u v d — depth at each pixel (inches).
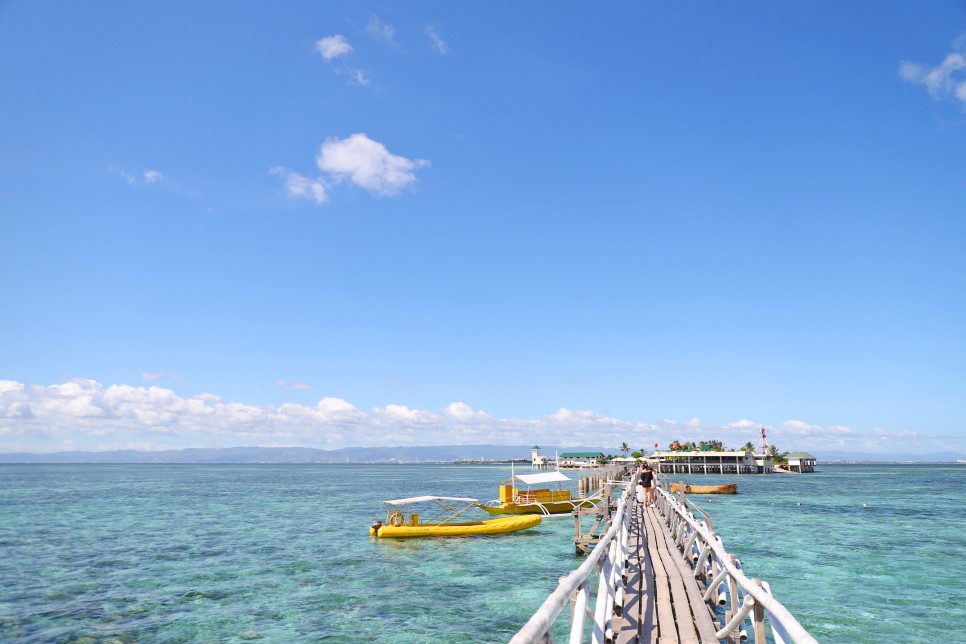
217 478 5590.6
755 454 5472.4
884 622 634.8
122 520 1674.5
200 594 781.9
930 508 1994.3
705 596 447.8
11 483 4271.7
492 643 583.2
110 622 661.3
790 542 1181.1
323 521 1626.5
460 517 1766.7
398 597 757.3
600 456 7012.8
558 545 1136.8
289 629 632.4
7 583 854.5
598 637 265.1
